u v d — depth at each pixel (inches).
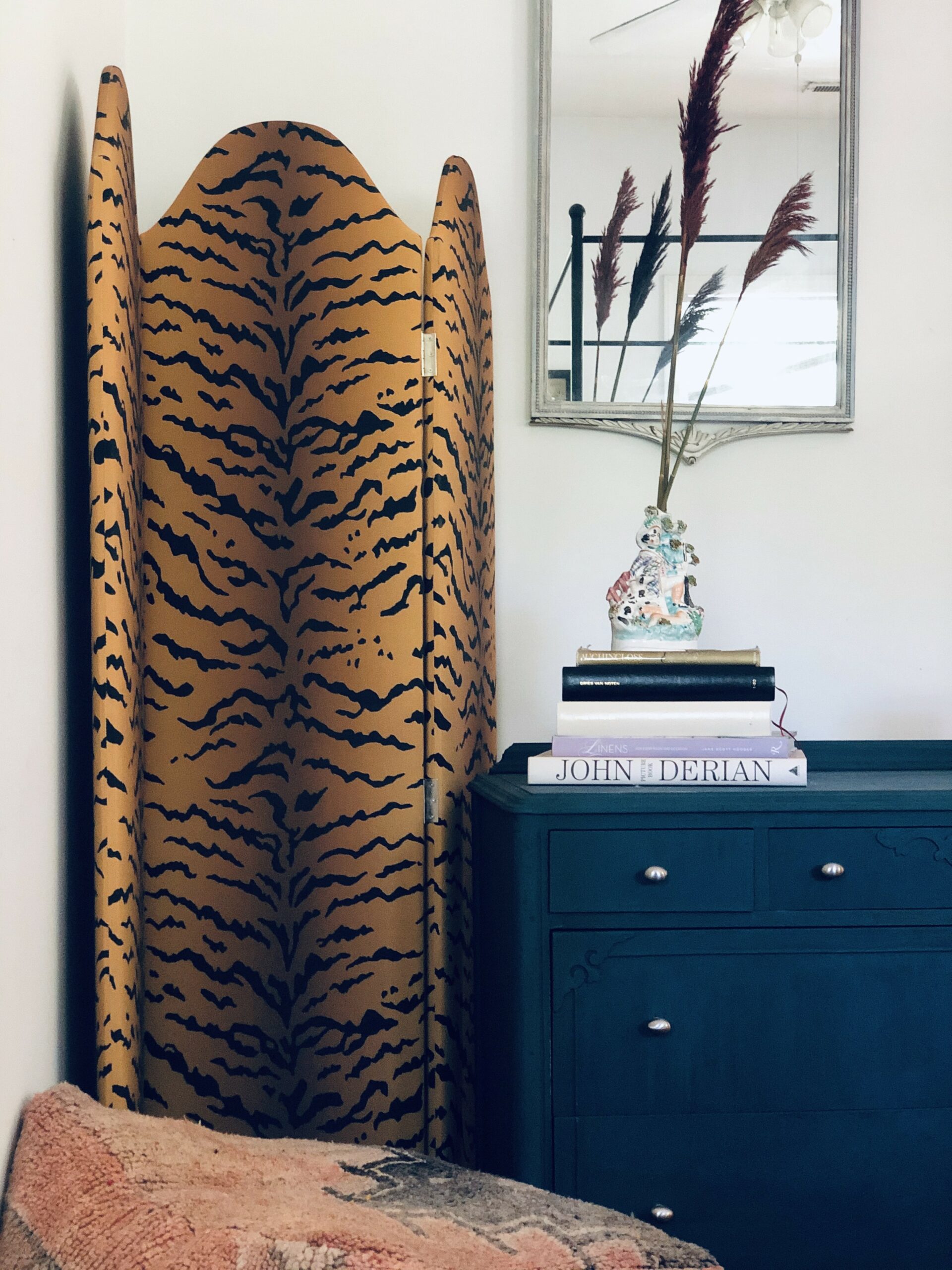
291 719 62.5
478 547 70.7
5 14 47.4
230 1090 61.1
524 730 76.0
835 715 76.7
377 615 62.9
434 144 76.2
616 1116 54.6
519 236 76.7
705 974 55.1
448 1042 62.3
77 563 60.2
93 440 55.2
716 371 76.4
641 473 76.4
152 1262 35.2
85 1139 42.1
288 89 75.5
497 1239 38.0
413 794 62.9
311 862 62.3
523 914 54.6
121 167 58.0
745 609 76.2
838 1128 55.1
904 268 76.6
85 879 61.1
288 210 63.3
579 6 76.2
